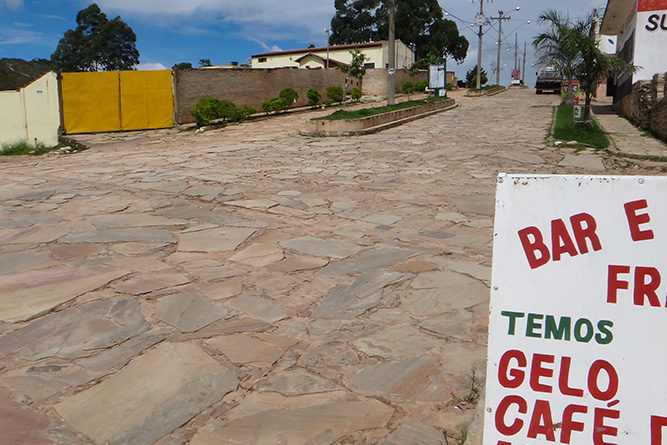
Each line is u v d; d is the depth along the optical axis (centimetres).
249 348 365
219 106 2123
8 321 405
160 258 556
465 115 2372
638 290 189
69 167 1200
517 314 205
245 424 283
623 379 192
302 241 613
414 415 289
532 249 203
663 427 187
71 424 284
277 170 1086
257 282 487
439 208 761
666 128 1349
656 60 1802
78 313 419
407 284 477
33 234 644
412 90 3981
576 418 198
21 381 325
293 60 5125
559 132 1516
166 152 1437
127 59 6375
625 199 189
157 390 316
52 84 1933
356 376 329
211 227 674
